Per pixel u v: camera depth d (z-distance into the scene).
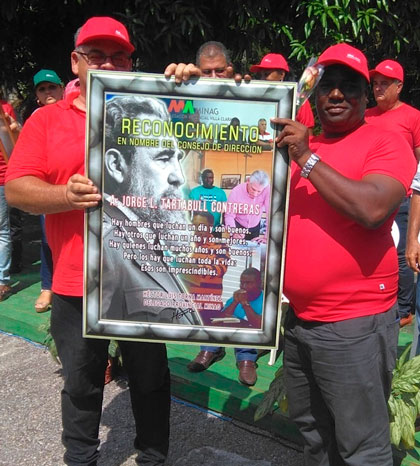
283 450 2.97
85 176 2.08
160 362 2.52
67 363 2.41
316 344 2.06
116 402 3.45
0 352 4.22
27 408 3.43
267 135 2.01
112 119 2.04
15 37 6.82
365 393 1.99
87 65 2.26
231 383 3.38
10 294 5.04
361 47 6.63
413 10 6.24
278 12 6.09
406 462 2.61
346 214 1.84
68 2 6.27
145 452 2.64
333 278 1.99
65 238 2.32
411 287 4.34
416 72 8.49
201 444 3.03
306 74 2.00
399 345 3.95
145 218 2.11
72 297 2.35
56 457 2.96
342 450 2.08
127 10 5.55
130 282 2.16
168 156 2.06
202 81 2.00
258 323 2.14
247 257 2.10
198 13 5.52
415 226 2.88
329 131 2.09
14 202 2.24
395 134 1.98
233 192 2.06
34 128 2.29
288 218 2.12
